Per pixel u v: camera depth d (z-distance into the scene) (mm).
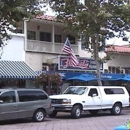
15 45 27250
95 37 26938
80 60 30641
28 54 28219
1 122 17641
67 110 19719
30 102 17531
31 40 28578
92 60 31609
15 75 24906
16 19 16484
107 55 27844
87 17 25453
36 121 17875
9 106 16531
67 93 21344
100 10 25266
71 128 15234
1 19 16703
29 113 17469
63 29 28203
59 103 19969
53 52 30125
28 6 16641
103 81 33594
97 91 21391
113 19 26078
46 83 28328
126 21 25797
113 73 32719
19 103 16984
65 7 25906
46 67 29484
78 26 25969
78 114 19984
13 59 27016
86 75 29047
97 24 25828
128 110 26969
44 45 29578
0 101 16266
